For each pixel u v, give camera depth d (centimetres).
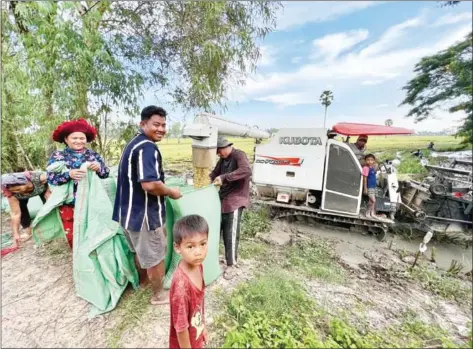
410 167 480
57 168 238
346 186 392
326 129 391
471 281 296
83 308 207
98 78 371
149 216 190
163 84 493
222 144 257
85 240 211
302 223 462
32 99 345
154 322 195
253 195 495
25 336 181
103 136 466
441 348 190
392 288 273
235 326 184
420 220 407
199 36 433
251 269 279
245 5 421
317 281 273
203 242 141
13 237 320
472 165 382
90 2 380
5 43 323
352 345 179
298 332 189
